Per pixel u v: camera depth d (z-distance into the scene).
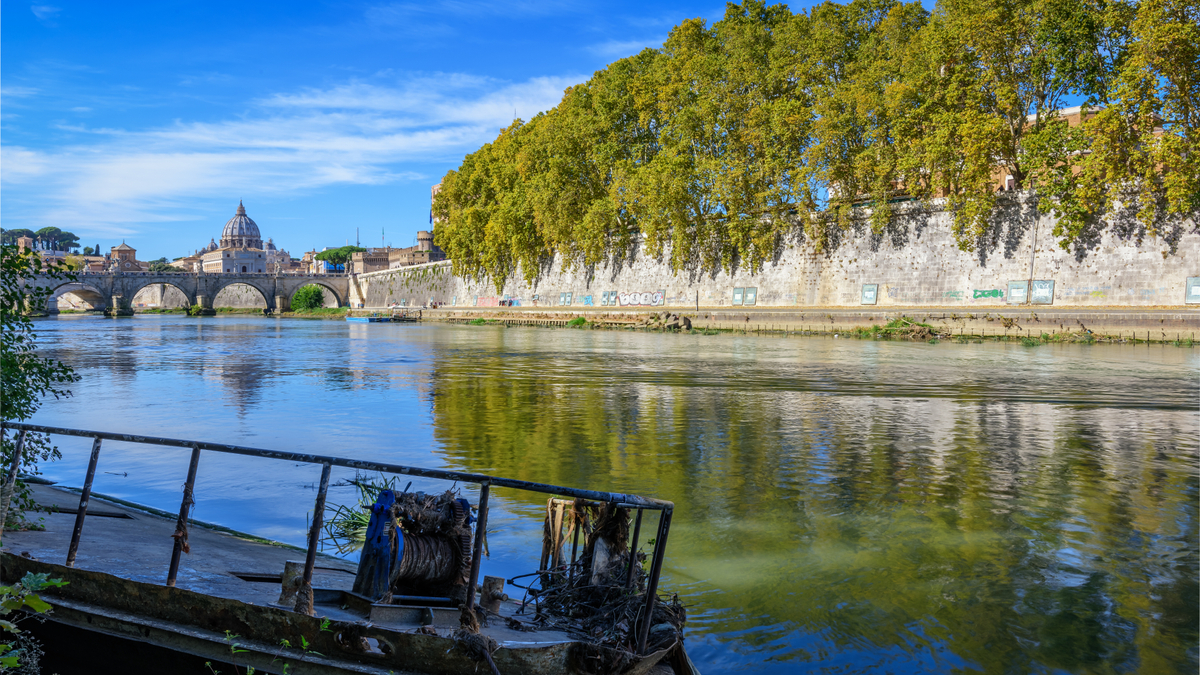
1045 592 9.63
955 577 10.15
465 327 103.56
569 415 24.14
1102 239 55.59
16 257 10.68
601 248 88.81
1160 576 10.27
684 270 86.81
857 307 69.94
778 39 72.50
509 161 108.25
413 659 5.82
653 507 6.15
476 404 26.61
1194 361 40.41
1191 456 18.03
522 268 109.69
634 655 6.09
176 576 7.16
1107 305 55.09
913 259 66.31
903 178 64.75
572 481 15.62
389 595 6.36
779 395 28.67
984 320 59.47
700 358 45.47
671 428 21.78
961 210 59.66
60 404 26.91
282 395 29.27
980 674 7.54
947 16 60.34
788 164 69.56
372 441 19.92
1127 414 24.09
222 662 6.17
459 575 6.93
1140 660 7.83
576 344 60.59
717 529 12.31
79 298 181.38
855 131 67.75
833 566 10.59
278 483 14.98
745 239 77.81
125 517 11.56
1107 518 13.04
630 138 87.50
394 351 53.34
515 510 13.05
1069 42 52.69
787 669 7.57
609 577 7.08
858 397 28.03
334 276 185.50
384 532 6.55
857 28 72.06
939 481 15.62
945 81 59.62
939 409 25.12
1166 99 49.19
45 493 12.78
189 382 33.69
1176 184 48.62
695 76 76.38
